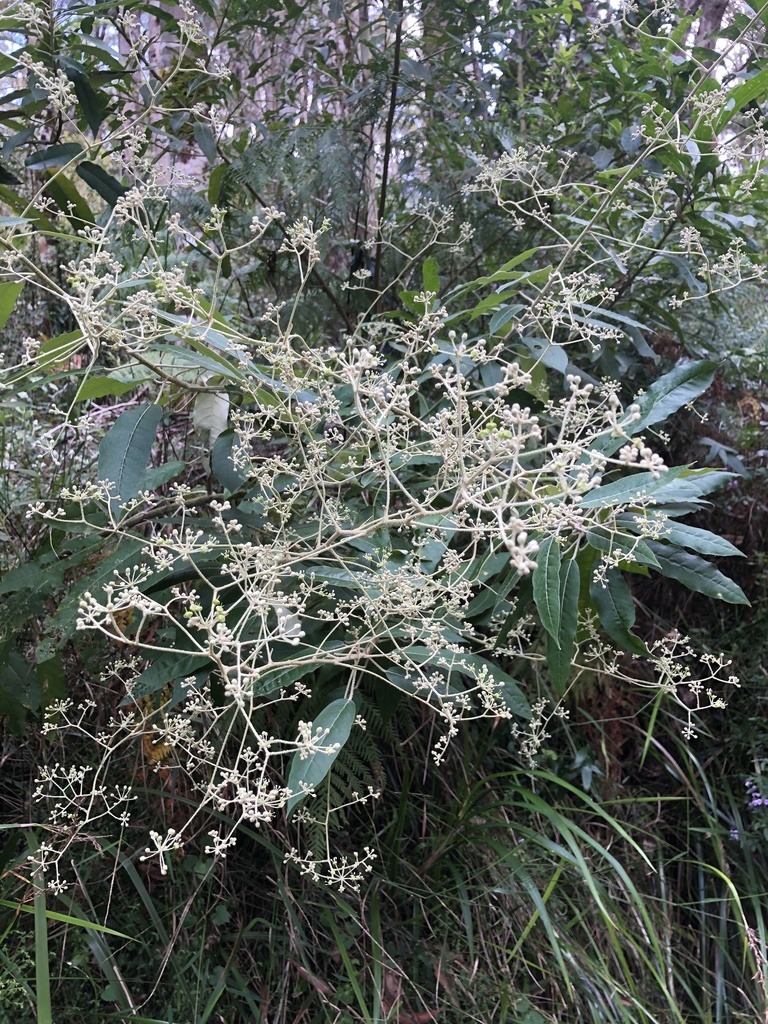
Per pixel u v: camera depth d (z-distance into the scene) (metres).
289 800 0.71
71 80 1.02
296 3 1.36
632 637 0.87
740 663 1.43
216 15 1.25
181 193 1.23
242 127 1.45
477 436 0.74
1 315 0.83
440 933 1.11
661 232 1.34
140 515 0.95
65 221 1.17
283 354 0.84
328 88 1.40
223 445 0.88
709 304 1.46
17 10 0.96
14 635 0.98
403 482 1.02
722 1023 1.22
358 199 1.32
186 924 1.02
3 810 1.10
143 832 1.05
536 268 1.39
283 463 0.86
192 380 1.09
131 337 0.81
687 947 1.29
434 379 1.18
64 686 0.99
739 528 1.48
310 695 0.98
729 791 1.38
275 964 1.04
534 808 1.07
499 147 1.40
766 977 1.16
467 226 1.24
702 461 1.44
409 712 1.14
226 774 0.69
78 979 0.96
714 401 1.47
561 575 0.81
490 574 0.84
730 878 1.34
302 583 0.87
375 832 1.16
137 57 1.10
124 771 1.08
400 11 1.27
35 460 1.18
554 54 1.58
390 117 1.30
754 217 1.31
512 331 1.11
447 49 1.39
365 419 0.74
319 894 1.08
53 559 0.92
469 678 1.03
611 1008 1.13
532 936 1.16
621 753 1.45
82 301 0.77
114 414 1.33
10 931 0.95
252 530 0.96
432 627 0.79
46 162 1.02
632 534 0.82
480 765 1.26
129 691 0.83
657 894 1.32
